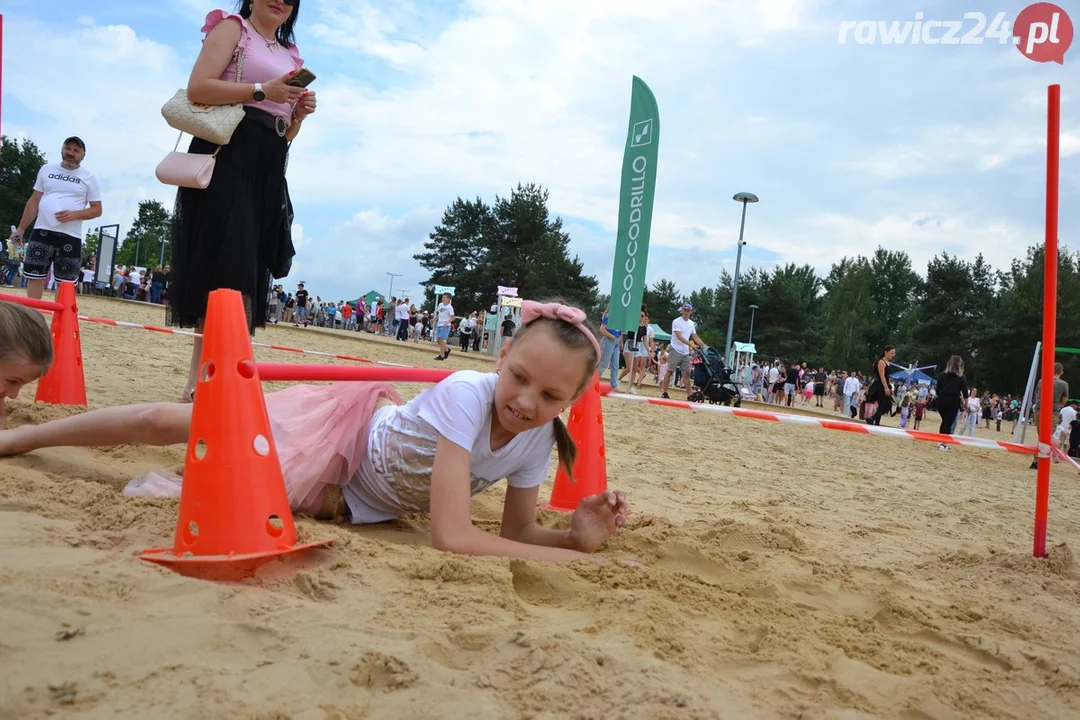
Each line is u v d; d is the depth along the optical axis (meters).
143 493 2.66
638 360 17.34
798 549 3.35
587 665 1.64
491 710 1.44
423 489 2.90
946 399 13.01
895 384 41.22
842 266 90.06
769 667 1.88
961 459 10.83
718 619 2.20
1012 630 2.54
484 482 2.92
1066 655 2.35
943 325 65.44
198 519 2.08
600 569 2.49
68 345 4.56
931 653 2.19
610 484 4.78
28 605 1.60
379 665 1.56
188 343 11.59
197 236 4.35
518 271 64.81
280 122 4.45
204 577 2.01
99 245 29.77
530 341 2.48
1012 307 59.59
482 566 2.24
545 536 2.93
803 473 6.71
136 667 1.43
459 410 2.56
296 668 1.51
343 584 2.02
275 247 4.64
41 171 7.76
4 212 65.69
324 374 2.72
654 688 1.58
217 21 4.33
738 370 30.88
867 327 73.62
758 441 9.04
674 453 6.79
